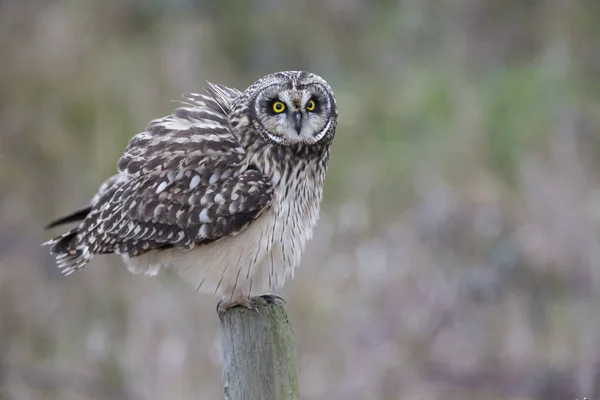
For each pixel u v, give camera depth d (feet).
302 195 32.83
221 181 32.07
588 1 76.33
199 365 48.19
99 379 49.26
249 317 27.66
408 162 62.34
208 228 31.73
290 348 27.68
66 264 34.12
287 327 27.84
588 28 75.25
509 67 72.33
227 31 73.56
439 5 77.00
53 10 72.69
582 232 56.75
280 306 28.43
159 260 33.40
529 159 62.18
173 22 73.51
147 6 74.02
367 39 75.10
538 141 64.44
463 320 52.19
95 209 33.58
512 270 55.11
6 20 71.56
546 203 58.39
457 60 73.00
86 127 63.46
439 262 54.80
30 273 55.52
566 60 72.08
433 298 52.49
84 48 69.87
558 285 54.95
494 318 52.95
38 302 53.62
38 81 67.26
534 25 75.97
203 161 32.27
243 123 32.55
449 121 66.33
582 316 53.52
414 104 67.56
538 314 53.78
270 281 32.76
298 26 74.74
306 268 52.49
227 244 32.01
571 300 54.34
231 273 32.27
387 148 64.28
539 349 52.49
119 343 50.34
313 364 48.91
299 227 32.96
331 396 47.91
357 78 71.92
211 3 75.36
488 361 51.06
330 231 55.11
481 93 68.69
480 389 49.67
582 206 58.29
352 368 48.83
